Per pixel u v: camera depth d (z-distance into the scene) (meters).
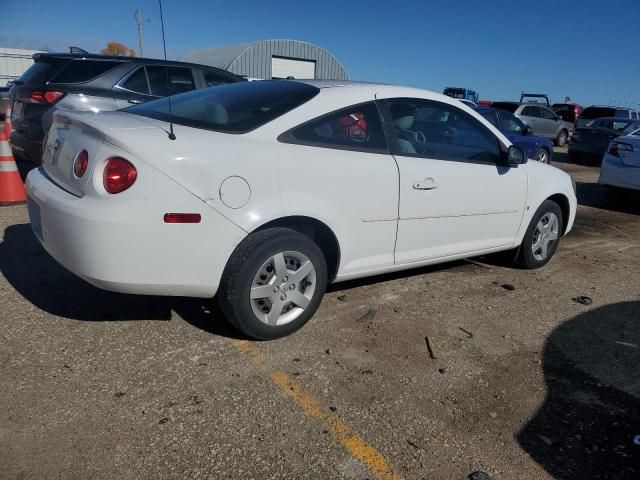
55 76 6.24
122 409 2.54
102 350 3.04
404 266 3.87
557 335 3.68
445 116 4.04
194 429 2.44
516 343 3.51
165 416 2.52
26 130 6.32
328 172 3.22
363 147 3.48
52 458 2.21
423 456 2.38
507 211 4.48
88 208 2.68
